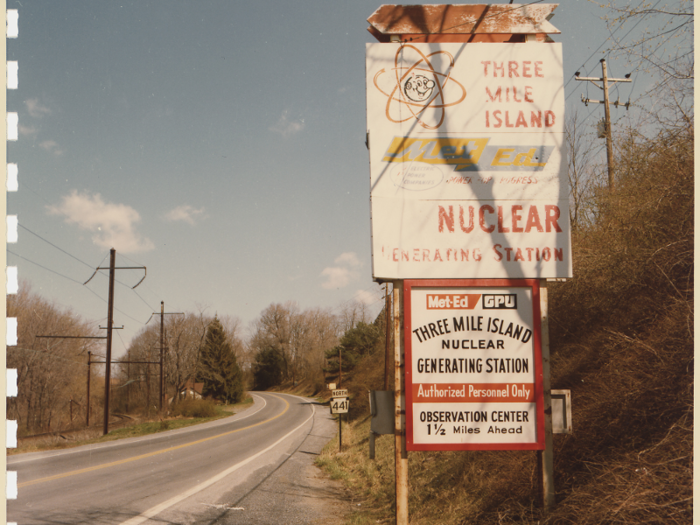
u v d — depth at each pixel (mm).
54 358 44969
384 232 5516
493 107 5668
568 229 5508
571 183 10680
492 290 5465
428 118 5672
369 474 11219
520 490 5551
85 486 9961
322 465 13812
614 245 6680
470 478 6707
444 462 8297
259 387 111625
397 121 5672
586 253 7324
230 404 68500
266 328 112688
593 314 7164
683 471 3852
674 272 5461
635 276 6023
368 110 5684
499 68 5707
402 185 5594
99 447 19062
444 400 5316
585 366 6508
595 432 5297
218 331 71500
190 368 66125
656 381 4680
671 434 4238
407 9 5852
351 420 33000
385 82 5723
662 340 4887
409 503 7535
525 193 5562
